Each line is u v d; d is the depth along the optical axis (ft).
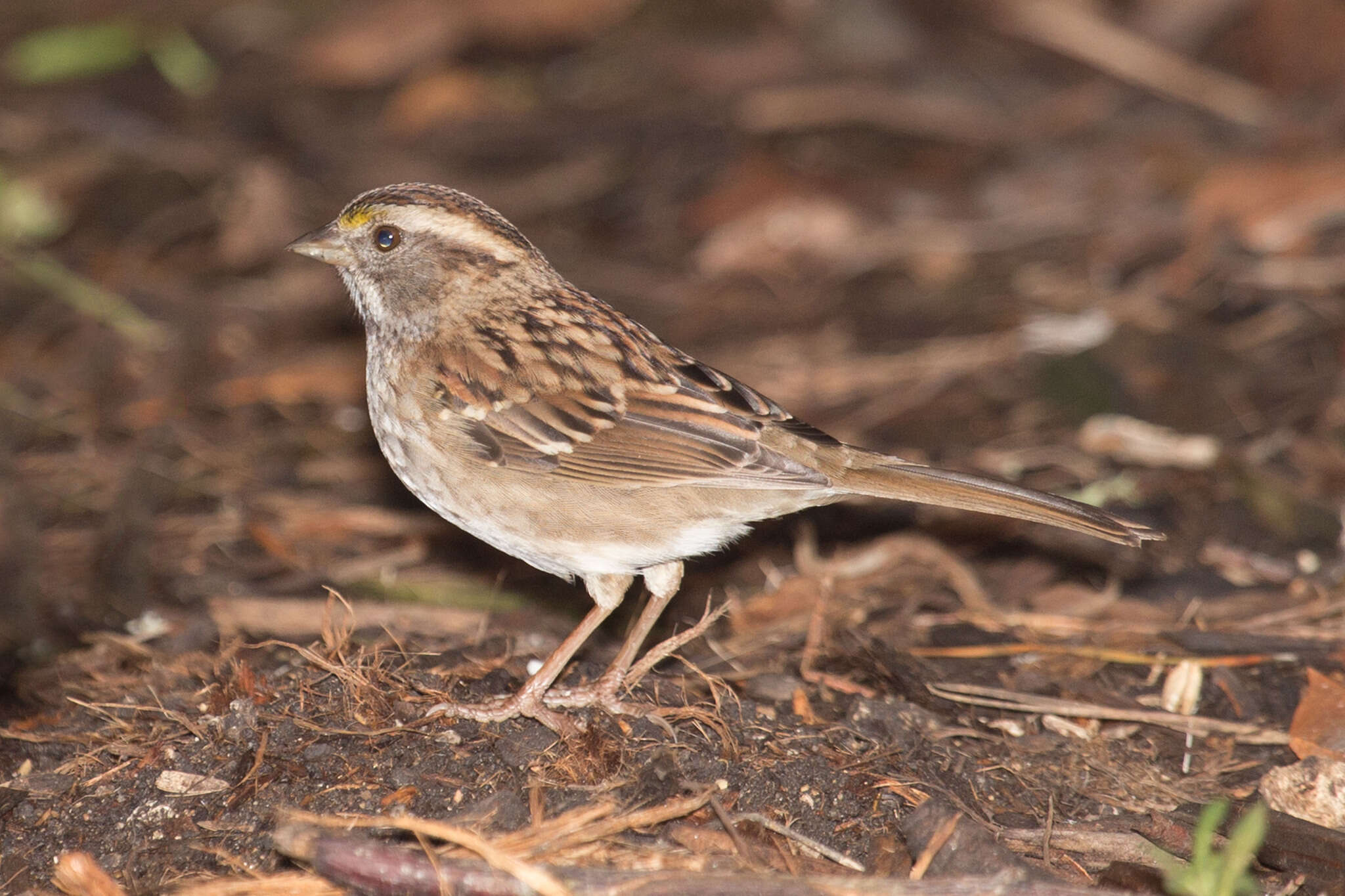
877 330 44.16
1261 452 36.35
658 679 26.84
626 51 62.23
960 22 62.34
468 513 27.09
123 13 66.59
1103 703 27.50
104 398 41.55
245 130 56.90
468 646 28.45
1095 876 22.72
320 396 41.93
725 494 26.32
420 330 27.63
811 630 29.32
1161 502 35.06
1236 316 42.34
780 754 24.26
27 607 31.35
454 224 27.58
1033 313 43.88
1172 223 47.80
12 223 48.44
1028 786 24.86
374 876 21.06
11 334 44.88
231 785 23.70
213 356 43.86
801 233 49.65
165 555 33.96
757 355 43.06
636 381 26.66
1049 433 38.19
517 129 57.00
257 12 67.15
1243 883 21.21
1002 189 51.70
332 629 29.07
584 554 26.71
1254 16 57.82
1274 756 26.22
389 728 24.64
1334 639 29.45
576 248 49.78
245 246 49.24
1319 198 46.80
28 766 25.00
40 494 36.60
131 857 22.59
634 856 22.26
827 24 61.77
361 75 60.95
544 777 23.58
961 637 29.99
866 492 26.17
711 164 53.83
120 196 52.03
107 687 27.43
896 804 23.57
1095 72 59.16
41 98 59.00
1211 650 29.19
